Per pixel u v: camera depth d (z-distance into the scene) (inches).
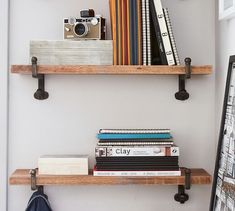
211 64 60.7
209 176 54.7
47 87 60.5
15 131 60.3
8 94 60.1
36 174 55.3
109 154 54.7
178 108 60.8
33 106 60.4
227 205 46.8
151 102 60.7
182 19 60.7
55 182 54.4
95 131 60.7
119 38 54.9
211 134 60.8
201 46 60.7
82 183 54.3
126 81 60.7
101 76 60.6
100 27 55.7
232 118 47.5
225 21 55.5
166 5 60.6
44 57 55.1
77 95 60.6
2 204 59.7
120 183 54.3
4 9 59.4
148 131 55.9
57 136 60.6
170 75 60.8
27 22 60.2
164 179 54.4
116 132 55.7
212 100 60.8
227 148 48.4
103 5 60.5
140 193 61.1
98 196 60.9
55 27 60.4
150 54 54.9
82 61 55.1
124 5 54.8
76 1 60.4
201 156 60.8
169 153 55.0
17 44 60.2
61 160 55.4
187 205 61.0
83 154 60.5
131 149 54.9
